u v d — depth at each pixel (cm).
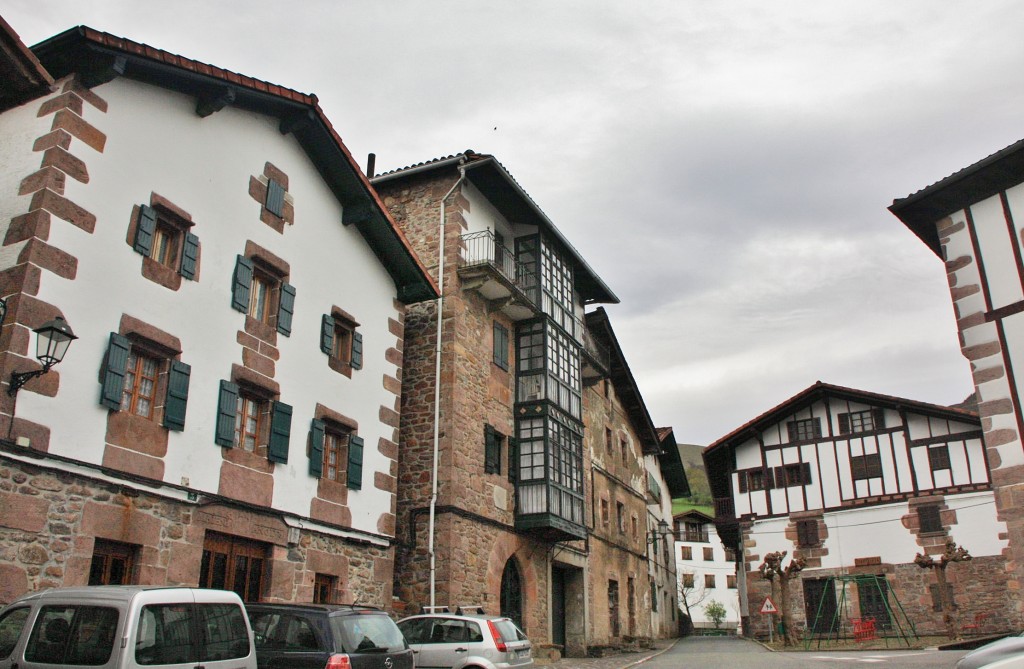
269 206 1273
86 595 627
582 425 2058
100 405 930
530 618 1806
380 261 1556
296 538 1209
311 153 1396
